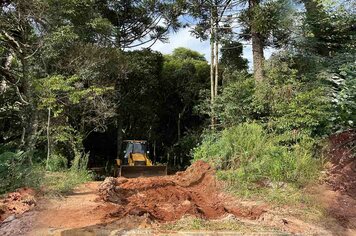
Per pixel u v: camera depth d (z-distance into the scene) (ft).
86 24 60.49
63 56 53.16
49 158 43.01
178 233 18.07
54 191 27.96
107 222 20.01
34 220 20.40
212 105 52.11
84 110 54.49
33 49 42.80
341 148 31.09
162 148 94.79
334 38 45.14
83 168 40.47
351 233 19.40
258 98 42.45
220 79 71.46
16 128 51.80
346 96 33.27
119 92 71.67
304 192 25.71
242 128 36.32
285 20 45.19
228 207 23.91
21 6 35.47
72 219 20.84
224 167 32.68
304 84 38.75
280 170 28.43
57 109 49.26
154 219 20.59
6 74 41.32
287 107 36.96
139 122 88.84
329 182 27.09
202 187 30.48
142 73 78.69
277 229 19.01
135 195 28.09
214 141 42.57
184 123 94.32
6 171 27.40
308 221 21.03
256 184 28.19
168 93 91.66
